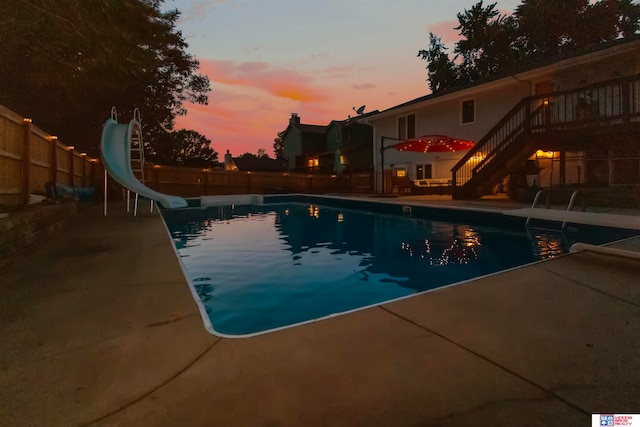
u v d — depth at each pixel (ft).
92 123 49.57
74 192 35.37
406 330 7.57
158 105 60.18
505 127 45.57
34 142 23.71
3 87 32.50
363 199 42.86
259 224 31.24
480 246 20.10
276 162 128.47
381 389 5.42
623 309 8.68
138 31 40.93
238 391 5.38
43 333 7.42
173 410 4.95
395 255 18.31
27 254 15.16
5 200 18.99
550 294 9.87
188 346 6.84
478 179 41.27
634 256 12.98
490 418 4.77
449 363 6.19
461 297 9.70
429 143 48.55
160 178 62.18
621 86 32.22
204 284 13.56
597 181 37.63
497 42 78.79
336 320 8.16
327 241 22.53
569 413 4.87
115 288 10.48
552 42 73.77
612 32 66.64
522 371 5.92
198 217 36.76
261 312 10.67
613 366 6.06
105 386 5.54
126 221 27.22
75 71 36.50
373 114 73.10
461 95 52.29
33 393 5.36
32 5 26.20
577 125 33.47
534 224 25.00
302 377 5.75
